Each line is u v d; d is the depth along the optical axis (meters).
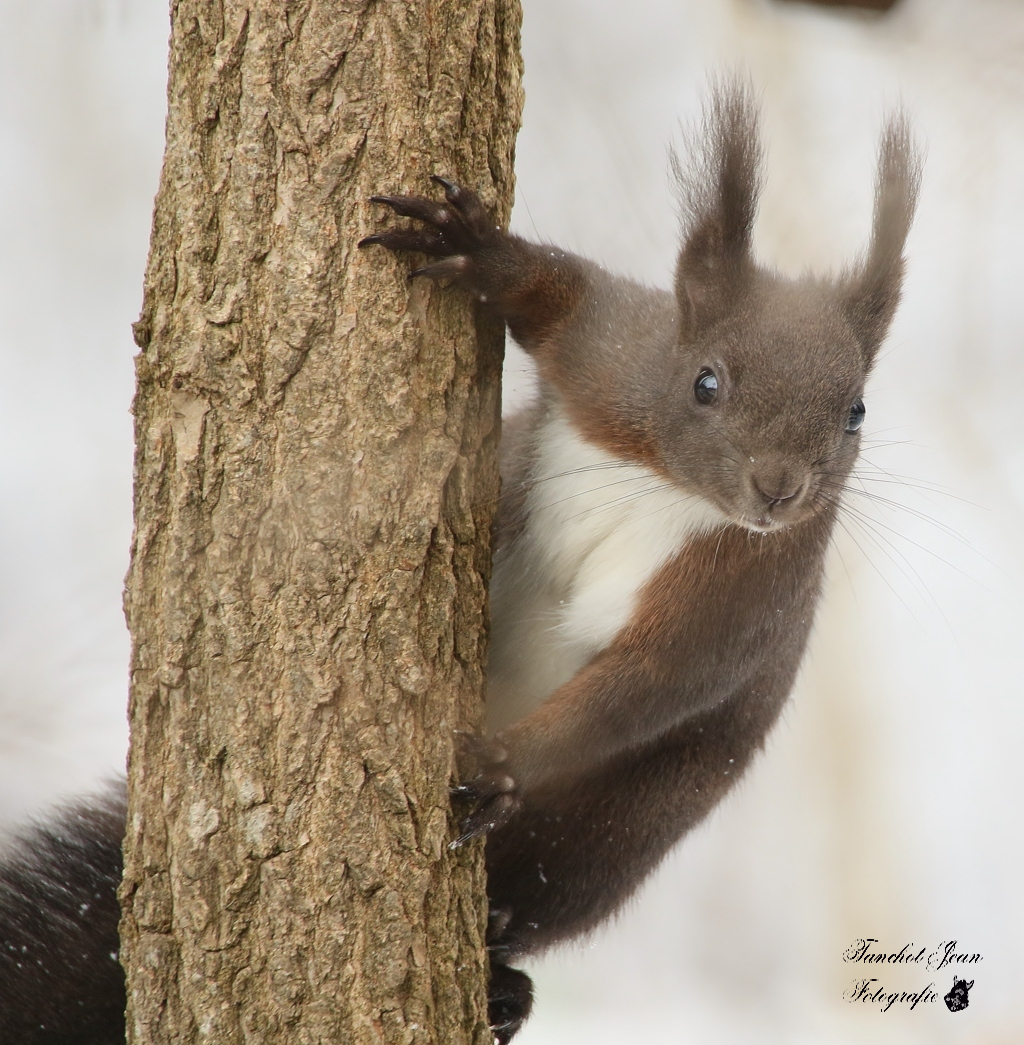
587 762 8.18
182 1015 6.23
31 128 18.02
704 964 17.16
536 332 8.27
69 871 8.56
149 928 6.29
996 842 17.28
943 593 17.02
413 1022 6.33
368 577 6.41
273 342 6.34
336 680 6.33
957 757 17.70
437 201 6.64
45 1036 8.02
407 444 6.54
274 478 6.34
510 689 9.06
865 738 17.75
